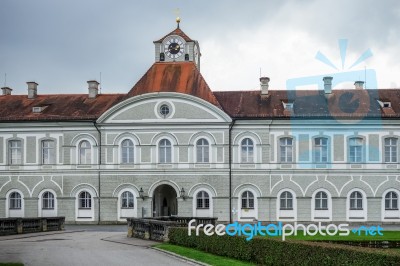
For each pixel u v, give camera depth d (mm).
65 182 60344
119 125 59688
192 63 63406
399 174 58719
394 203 58719
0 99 66062
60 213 60125
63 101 64438
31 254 31078
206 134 59125
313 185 58688
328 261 22797
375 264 20547
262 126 59094
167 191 63219
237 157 58906
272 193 58656
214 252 30453
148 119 59469
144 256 30094
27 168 60906
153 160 59250
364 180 58688
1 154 61312
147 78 62469
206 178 58750
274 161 58906
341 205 58500
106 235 45156
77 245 36281
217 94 63969
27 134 61125
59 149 60688
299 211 58531
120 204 59500
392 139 59219
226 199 58469
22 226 47344
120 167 59594
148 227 40062
